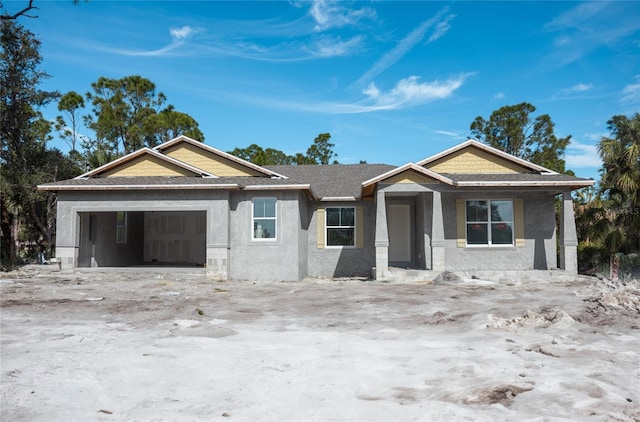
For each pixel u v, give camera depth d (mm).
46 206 26453
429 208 18016
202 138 39844
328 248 20312
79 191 18188
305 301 12094
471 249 18484
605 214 17750
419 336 7898
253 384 5316
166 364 6094
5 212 22719
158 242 25703
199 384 5316
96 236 20250
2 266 18562
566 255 17375
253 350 6855
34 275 17281
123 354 6578
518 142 40688
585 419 4246
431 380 5465
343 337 7801
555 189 17828
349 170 24844
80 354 6547
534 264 18391
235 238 18328
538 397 4812
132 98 37938
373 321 9336
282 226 18188
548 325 8367
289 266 18047
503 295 12633
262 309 10820
